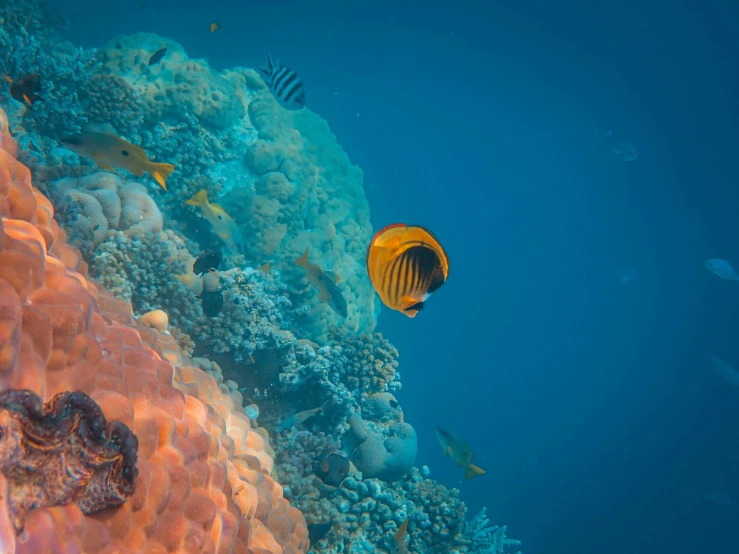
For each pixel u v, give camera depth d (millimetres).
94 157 6000
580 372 49969
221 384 6094
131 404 2176
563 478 34469
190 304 7672
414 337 37406
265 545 3436
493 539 10977
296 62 38844
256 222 11664
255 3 29703
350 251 15141
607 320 55688
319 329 12086
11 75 8930
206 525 2301
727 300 53844
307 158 13953
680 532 33562
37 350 1813
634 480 36688
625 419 43250
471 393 38719
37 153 8359
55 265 2453
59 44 12914
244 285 8766
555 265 57781
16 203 2271
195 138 11539
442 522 9039
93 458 1586
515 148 52875
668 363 51844
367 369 10531
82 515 1569
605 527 31797
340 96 45031
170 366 2873
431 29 38125
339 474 7445
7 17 10680
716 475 38438
